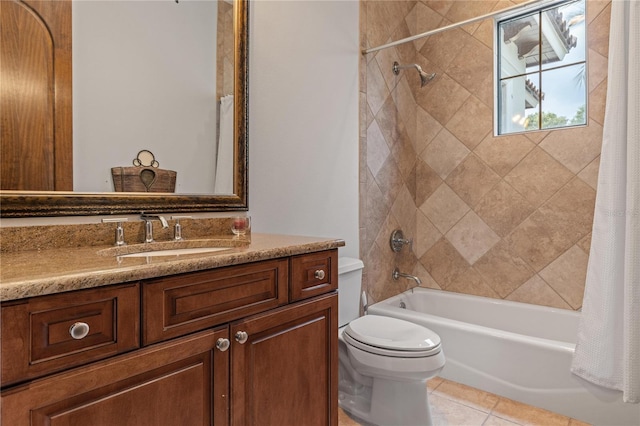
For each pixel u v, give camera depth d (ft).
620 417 4.96
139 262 2.45
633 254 4.76
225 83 4.81
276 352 3.23
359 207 7.18
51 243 3.26
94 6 3.69
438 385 6.40
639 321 4.71
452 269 8.52
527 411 5.57
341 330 5.65
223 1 4.81
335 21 6.60
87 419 2.04
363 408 5.46
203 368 2.65
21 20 3.20
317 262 3.70
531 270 7.47
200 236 4.39
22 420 1.81
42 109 3.32
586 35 6.85
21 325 1.82
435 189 8.76
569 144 7.01
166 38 4.25
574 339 6.77
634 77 4.97
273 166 5.46
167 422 2.42
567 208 7.05
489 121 7.93
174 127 4.31
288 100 5.69
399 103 8.45
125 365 2.19
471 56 8.17
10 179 3.11
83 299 2.04
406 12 8.76
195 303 2.59
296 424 3.43
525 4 5.90
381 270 7.86
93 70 3.67
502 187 7.80
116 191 3.81
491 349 6.06
